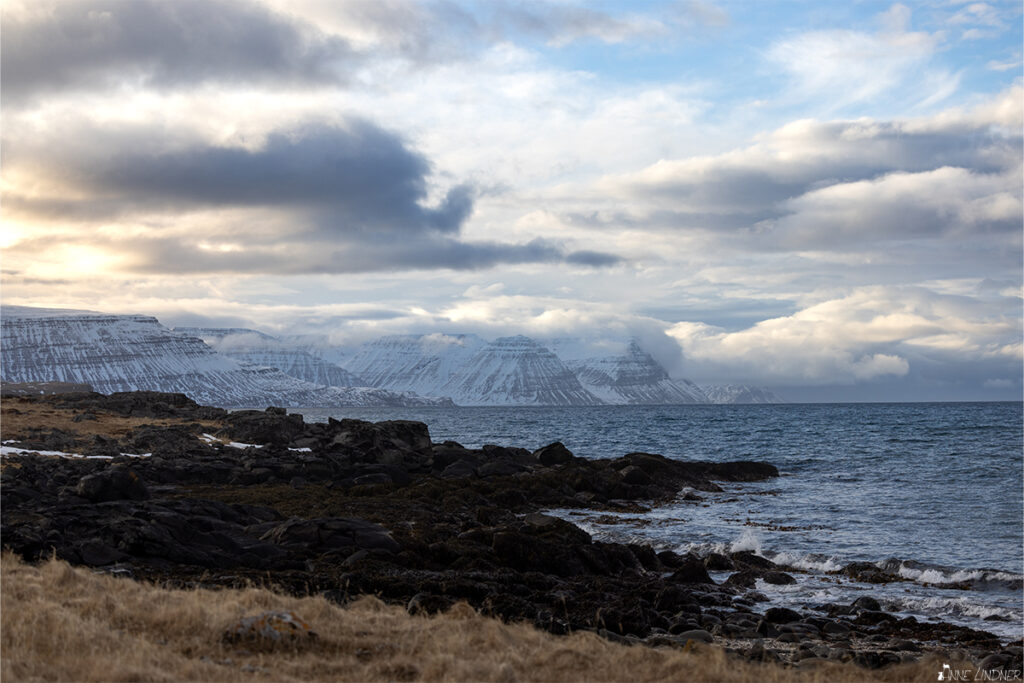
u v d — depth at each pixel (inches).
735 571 1328.7
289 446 2886.3
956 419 7116.1
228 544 1018.1
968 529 1657.2
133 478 1354.6
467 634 602.2
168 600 629.0
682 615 972.6
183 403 4293.8
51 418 3149.6
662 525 1780.3
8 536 878.4
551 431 6510.8
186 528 1006.4
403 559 1093.1
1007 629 995.9
